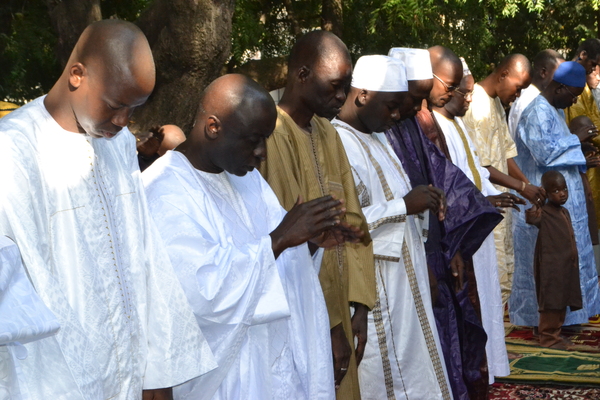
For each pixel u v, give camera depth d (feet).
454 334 12.66
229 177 8.57
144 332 6.86
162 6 17.40
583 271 20.38
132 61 6.24
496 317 15.12
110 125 6.45
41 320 5.37
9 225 5.81
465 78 15.57
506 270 17.95
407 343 11.14
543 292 18.69
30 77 22.95
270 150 9.27
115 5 23.84
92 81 6.23
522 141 20.77
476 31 30.63
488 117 18.74
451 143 15.16
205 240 7.46
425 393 11.16
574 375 16.26
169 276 7.00
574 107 24.56
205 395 7.52
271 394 8.04
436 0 28.94
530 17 36.60
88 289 6.36
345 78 9.55
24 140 6.09
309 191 9.49
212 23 17.06
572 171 20.44
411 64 12.14
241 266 7.60
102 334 6.39
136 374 6.77
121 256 6.76
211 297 7.28
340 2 27.78
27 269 5.82
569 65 20.06
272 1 29.07
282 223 7.98
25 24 22.18
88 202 6.51
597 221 25.03
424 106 14.06
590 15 37.14
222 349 7.46
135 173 7.23
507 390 15.60
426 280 11.71
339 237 8.63
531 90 21.80
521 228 19.99
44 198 6.20
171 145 12.02
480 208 12.83
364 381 10.93
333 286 9.62
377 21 29.53
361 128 11.54
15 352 5.54
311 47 9.52
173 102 18.03
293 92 9.69
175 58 17.43
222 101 7.91
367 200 11.12
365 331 10.33
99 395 6.25
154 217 7.53
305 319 8.85
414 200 10.87
